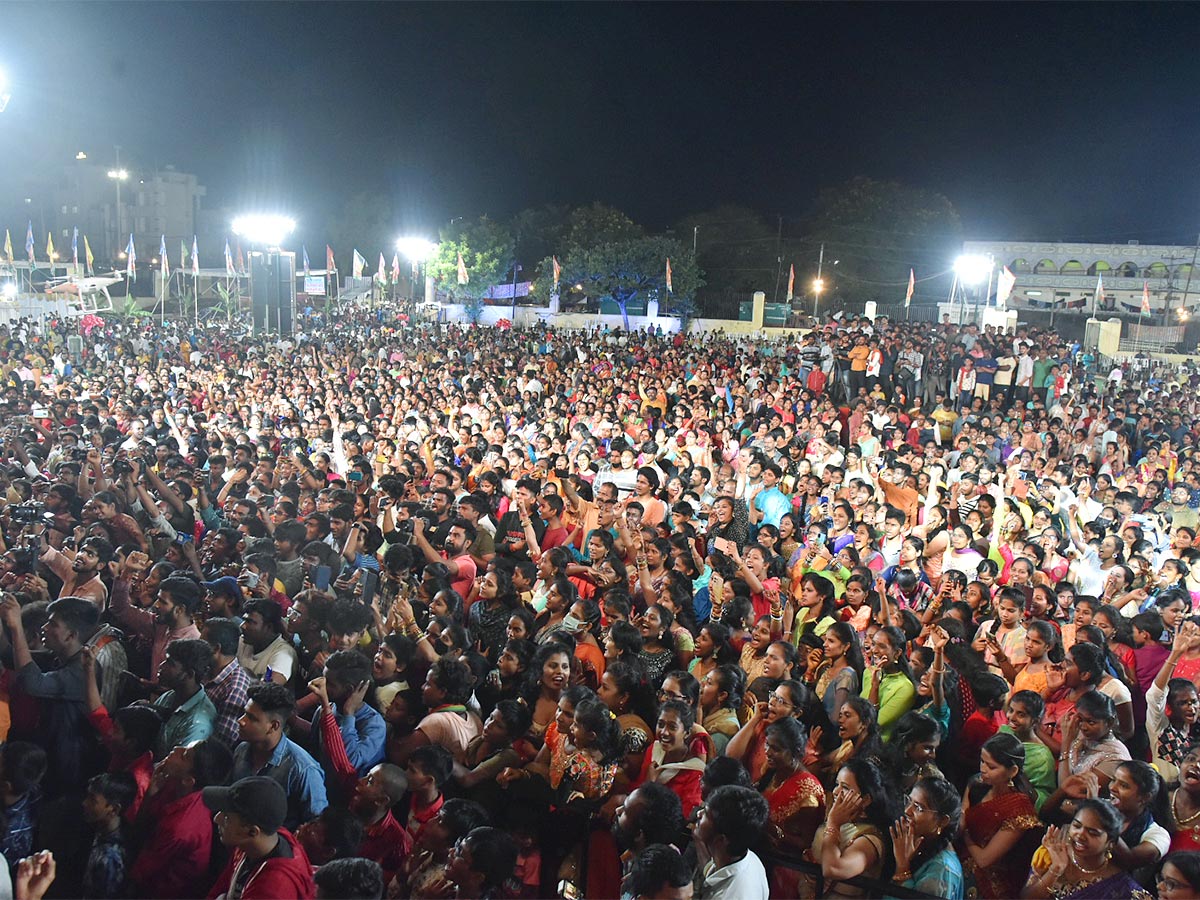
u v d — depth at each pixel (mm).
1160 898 3625
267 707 4453
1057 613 7184
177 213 76625
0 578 6848
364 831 4309
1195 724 5461
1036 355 20641
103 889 4141
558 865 4402
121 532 7801
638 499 9477
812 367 23031
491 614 6871
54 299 43125
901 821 4059
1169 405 20797
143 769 4703
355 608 5840
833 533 8859
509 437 13508
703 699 5453
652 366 24219
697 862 4008
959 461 12398
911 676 5770
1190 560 8664
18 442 11008
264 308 34344
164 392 19516
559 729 4664
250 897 3650
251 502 8633
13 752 4293
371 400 17672
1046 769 4957
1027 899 4086
